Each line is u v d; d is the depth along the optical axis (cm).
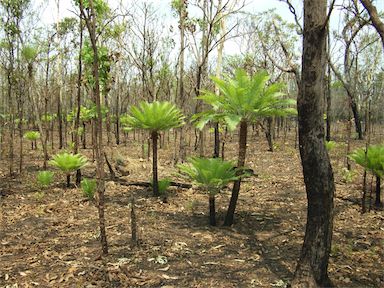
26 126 2500
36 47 1211
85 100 1933
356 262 461
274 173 1130
